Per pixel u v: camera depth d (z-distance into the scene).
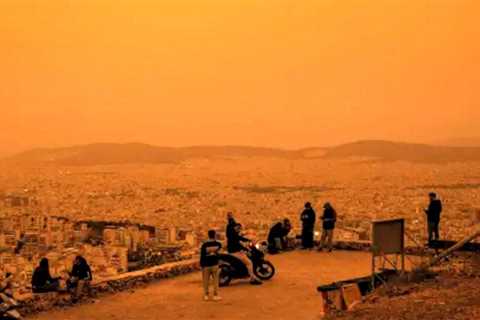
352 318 11.17
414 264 15.71
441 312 10.83
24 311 13.76
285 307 13.92
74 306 14.58
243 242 18.92
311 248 22.55
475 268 14.91
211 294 15.53
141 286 16.89
